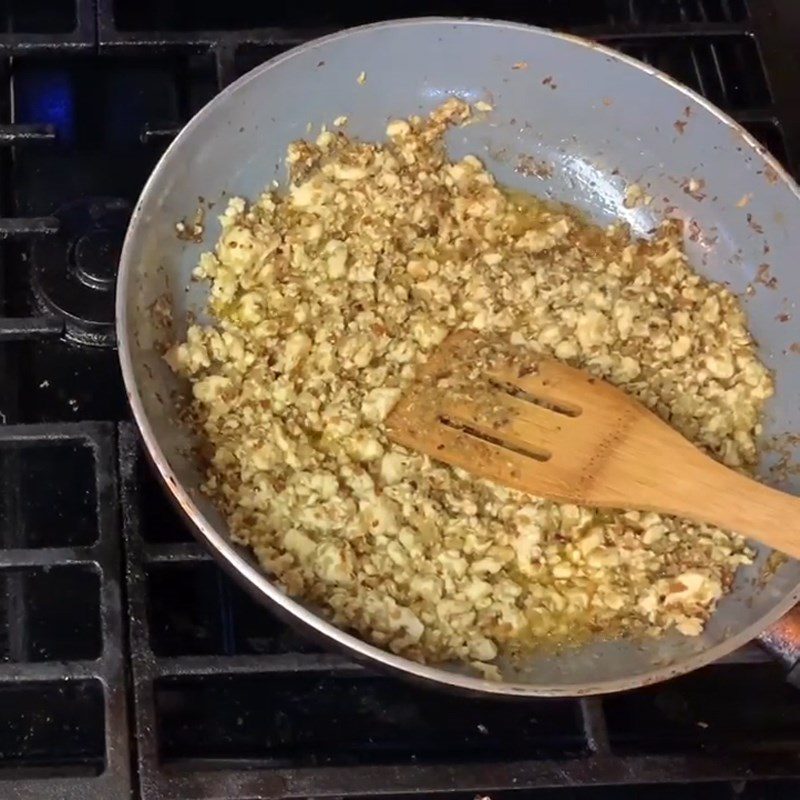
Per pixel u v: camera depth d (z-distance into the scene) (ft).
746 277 1.97
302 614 1.53
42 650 1.69
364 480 1.75
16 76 2.01
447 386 1.80
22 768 1.58
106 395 1.85
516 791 1.63
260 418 1.78
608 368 1.88
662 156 1.99
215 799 1.54
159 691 1.64
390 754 1.64
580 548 1.77
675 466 1.73
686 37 2.09
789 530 1.69
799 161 2.02
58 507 1.78
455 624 1.69
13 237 1.83
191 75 2.07
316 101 1.93
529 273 1.95
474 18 2.01
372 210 1.94
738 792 1.67
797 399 1.89
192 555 1.66
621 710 1.73
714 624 1.74
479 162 2.03
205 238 1.89
